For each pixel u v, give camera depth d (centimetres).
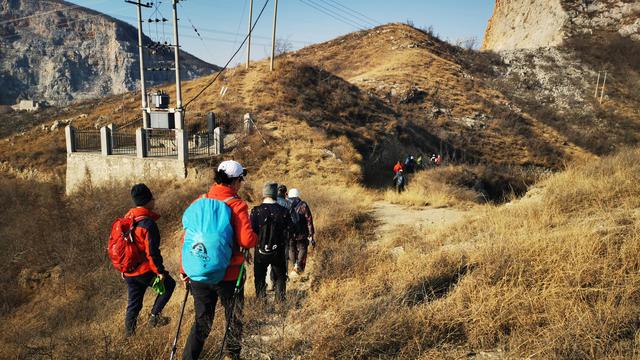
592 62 6338
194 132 2398
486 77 5741
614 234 446
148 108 2161
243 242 311
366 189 1877
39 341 532
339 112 2983
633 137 4616
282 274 504
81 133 2117
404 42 6150
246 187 1581
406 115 3688
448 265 473
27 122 4172
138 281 454
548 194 760
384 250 684
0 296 1137
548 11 7719
